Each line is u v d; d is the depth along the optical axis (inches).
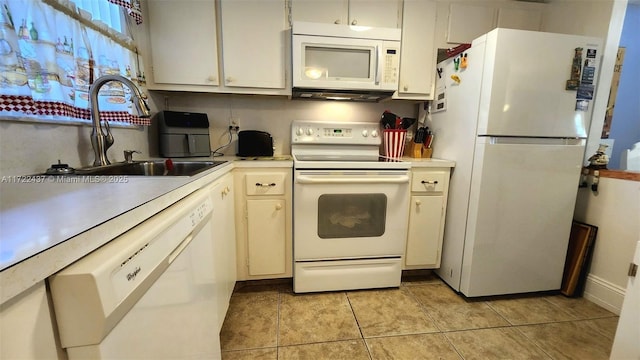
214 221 42.1
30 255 12.2
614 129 71.2
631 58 68.9
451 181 70.0
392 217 66.1
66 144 40.3
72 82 39.4
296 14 66.3
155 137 70.0
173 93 73.8
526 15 75.7
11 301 11.8
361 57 67.0
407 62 72.8
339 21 67.9
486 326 56.4
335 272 66.8
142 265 18.4
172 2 62.1
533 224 63.1
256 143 74.9
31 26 32.8
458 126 66.7
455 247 68.4
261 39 65.9
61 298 13.8
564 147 61.0
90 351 14.5
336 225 65.0
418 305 63.3
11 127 31.8
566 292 67.4
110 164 45.0
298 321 57.4
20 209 19.2
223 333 53.7
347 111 84.5
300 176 61.1
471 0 73.1
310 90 69.0
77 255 14.7
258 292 67.9
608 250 62.6
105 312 14.4
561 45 56.4
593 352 49.7
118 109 51.2
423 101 83.5
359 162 63.5
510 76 55.9
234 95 78.3
